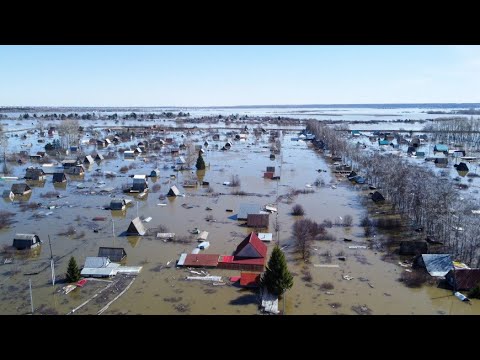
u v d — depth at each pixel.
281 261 33.91
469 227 46.50
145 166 94.69
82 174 85.00
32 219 54.84
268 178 81.56
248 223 52.31
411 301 34.16
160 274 38.84
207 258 40.97
